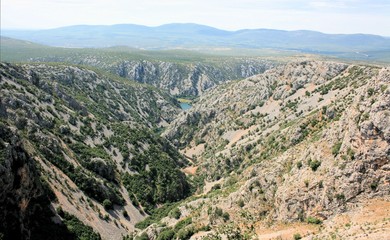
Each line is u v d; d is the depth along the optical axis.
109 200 122.25
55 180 107.56
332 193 70.44
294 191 77.25
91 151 142.62
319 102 165.25
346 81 167.00
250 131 190.50
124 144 162.62
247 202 88.62
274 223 77.94
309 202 73.88
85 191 118.62
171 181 154.88
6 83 139.75
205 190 154.88
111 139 163.00
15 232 78.56
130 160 155.00
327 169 74.12
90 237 96.25
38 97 150.88
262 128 184.38
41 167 105.81
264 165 105.19
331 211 69.44
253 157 148.00
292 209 75.94
